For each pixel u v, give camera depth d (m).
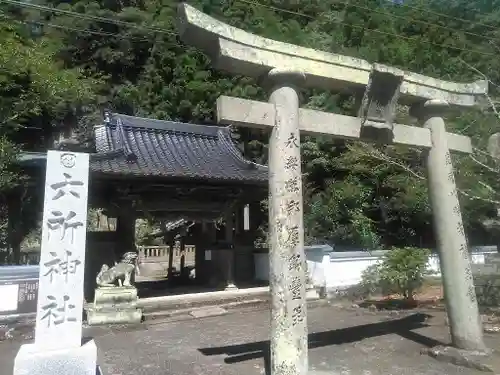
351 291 13.41
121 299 10.38
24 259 16.69
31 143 29.61
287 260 5.34
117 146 13.05
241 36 5.59
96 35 31.11
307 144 20.91
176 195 12.70
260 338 8.69
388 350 7.11
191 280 16.58
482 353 6.23
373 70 6.14
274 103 5.76
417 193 16.84
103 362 7.12
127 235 12.17
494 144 9.60
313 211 18.75
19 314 9.74
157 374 6.39
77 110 29.25
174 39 28.08
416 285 11.02
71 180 5.46
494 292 10.39
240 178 12.32
